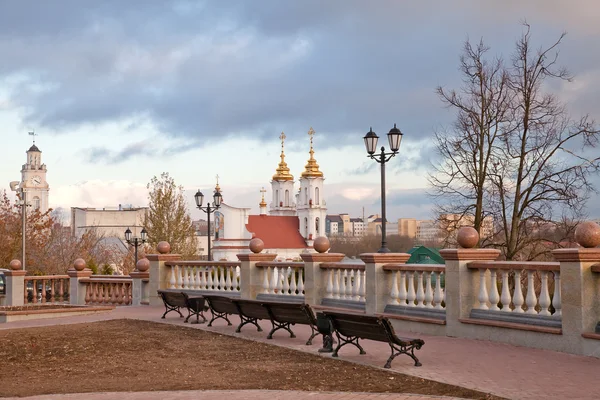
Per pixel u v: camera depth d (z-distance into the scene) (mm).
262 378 10461
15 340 14758
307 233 129375
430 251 33469
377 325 10906
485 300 13297
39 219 50562
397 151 20266
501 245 34500
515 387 9234
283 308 13891
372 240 94312
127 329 16141
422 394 9133
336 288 17062
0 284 26672
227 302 15602
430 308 14469
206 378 10562
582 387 9094
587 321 11219
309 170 131250
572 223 33531
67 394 9609
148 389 9859
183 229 64562
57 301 26609
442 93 36594
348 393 9312
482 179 35062
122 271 63531
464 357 11422
